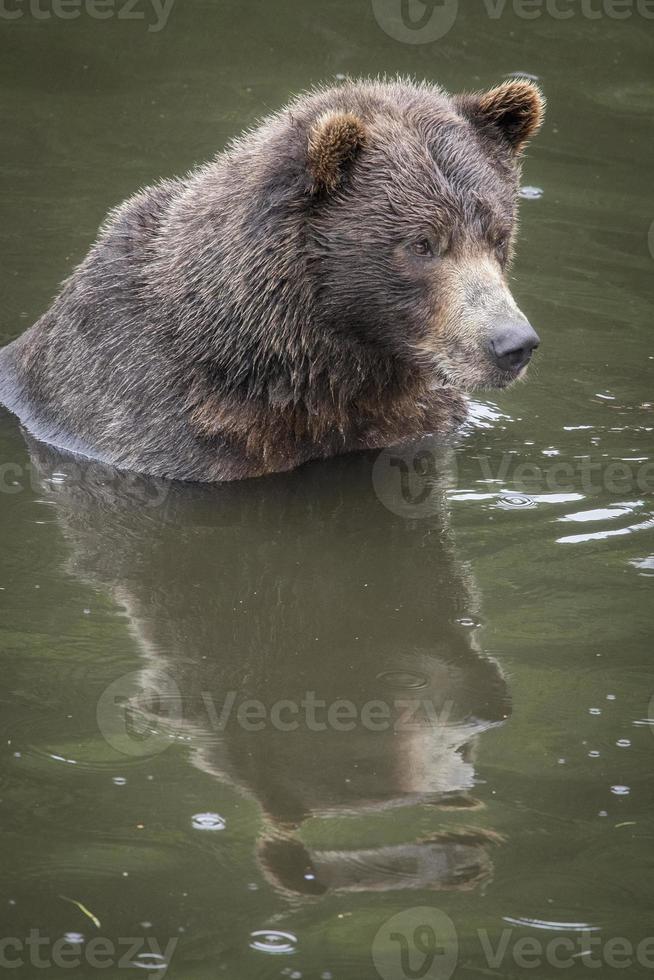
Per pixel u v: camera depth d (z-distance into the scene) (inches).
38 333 581.9
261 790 346.9
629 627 420.5
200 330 501.0
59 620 422.0
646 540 472.4
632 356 623.2
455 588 445.7
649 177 795.4
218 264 490.6
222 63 904.9
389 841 329.4
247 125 823.7
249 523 491.8
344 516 497.0
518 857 325.4
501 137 499.5
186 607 434.3
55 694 383.6
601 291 681.0
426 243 459.5
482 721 377.4
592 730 372.8
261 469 526.3
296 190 466.3
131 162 791.1
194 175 552.4
